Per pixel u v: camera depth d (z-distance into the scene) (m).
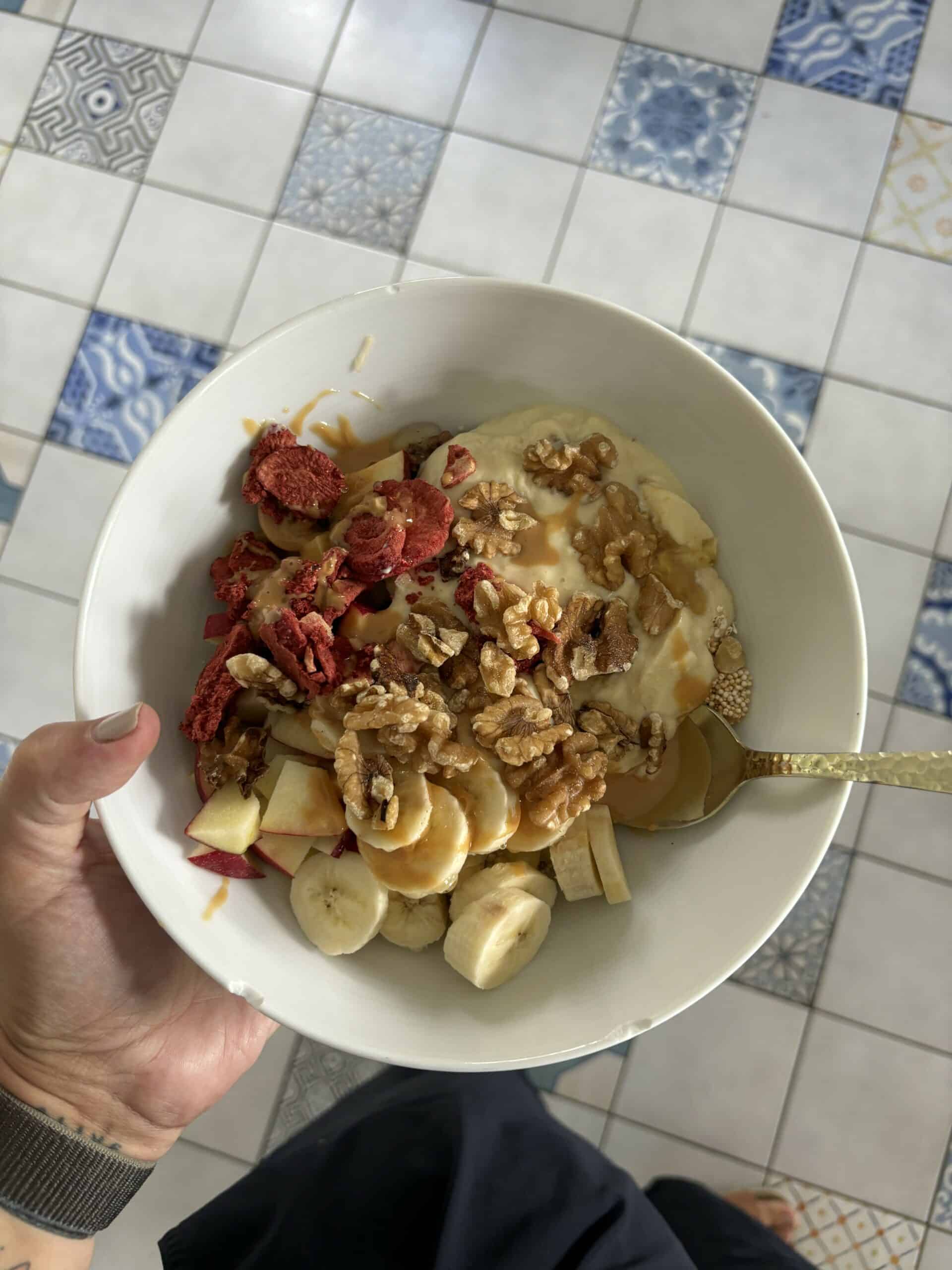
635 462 0.33
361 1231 0.37
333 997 0.29
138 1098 0.34
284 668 0.30
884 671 0.45
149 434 0.46
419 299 0.30
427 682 0.31
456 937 0.30
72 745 0.27
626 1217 0.38
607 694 0.32
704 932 0.29
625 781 0.32
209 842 0.29
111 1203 0.33
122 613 0.30
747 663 0.32
